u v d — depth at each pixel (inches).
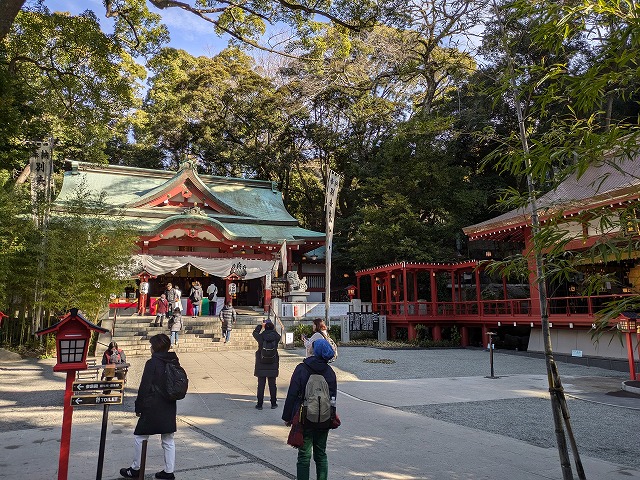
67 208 673.6
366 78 1403.8
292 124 1547.7
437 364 618.8
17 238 606.2
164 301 753.0
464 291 1144.2
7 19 311.3
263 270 1029.2
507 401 385.1
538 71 168.6
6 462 219.9
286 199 1710.1
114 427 291.4
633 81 153.1
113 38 641.6
